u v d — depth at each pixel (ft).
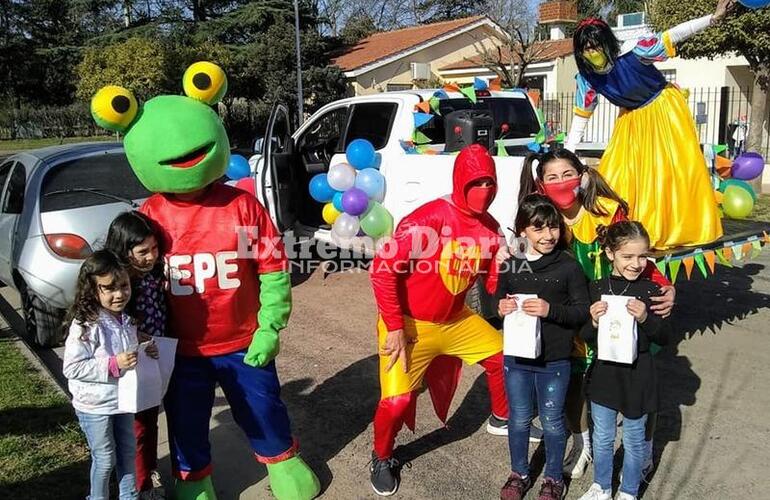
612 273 10.62
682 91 14.44
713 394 14.85
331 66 86.48
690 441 12.88
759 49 37.65
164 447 13.24
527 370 10.53
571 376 11.33
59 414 13.71
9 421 13.37
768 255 27.09
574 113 14.76
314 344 18.63
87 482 11.34
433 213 10.78
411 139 21.04
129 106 9.96
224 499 11.46
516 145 22.68
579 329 10.27
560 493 10.87
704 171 14.19
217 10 109.70
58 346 18.83
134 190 19.01
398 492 11.50
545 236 10.11
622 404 9.95
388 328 10.87
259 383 10.96
